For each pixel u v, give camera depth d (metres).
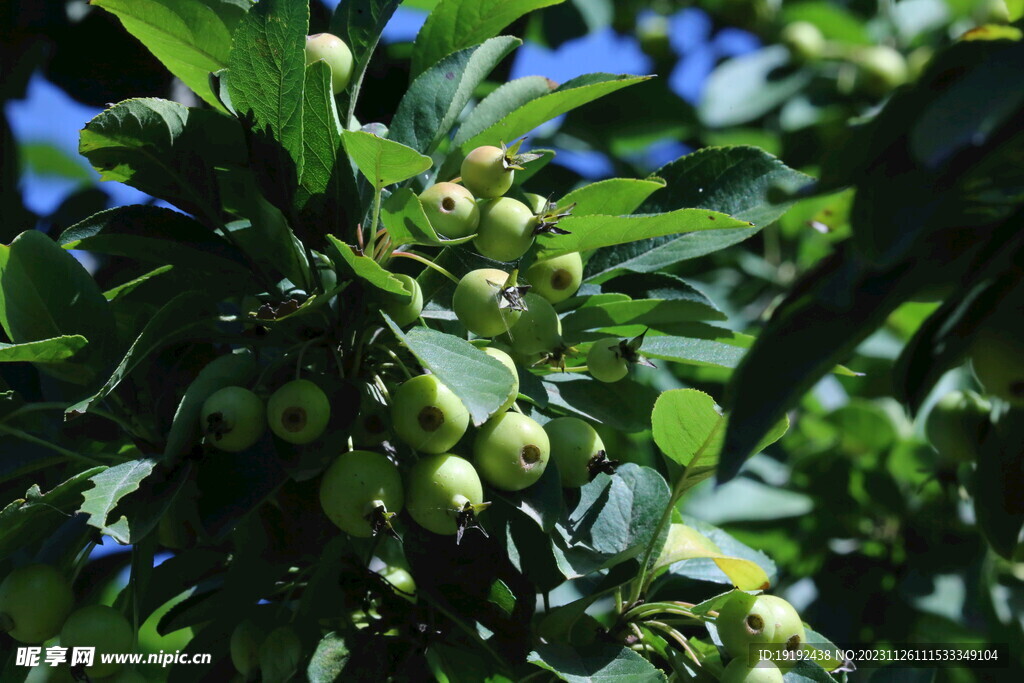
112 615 0.97
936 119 0.87
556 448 0.99
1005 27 0.91
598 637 0.99
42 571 0.97
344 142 0.97
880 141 0.90
